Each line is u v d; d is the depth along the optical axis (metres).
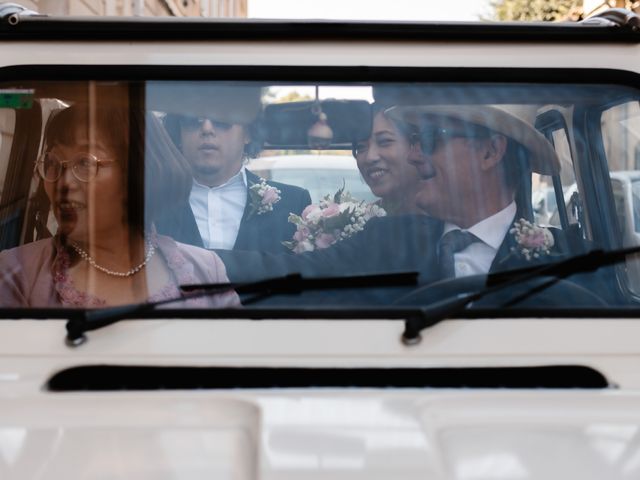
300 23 1.65
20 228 1.82
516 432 1.36
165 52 1.66
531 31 1.67
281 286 1.65
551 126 1.91
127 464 1.30
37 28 1.63
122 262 1.77
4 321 1.54
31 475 1.27
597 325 1.56
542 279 1.64
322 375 1.51
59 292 1.75
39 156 1.78
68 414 1.39
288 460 1.24
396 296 1.66
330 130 1.72
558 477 1.28
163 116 1.73
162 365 1.51
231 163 1.90
